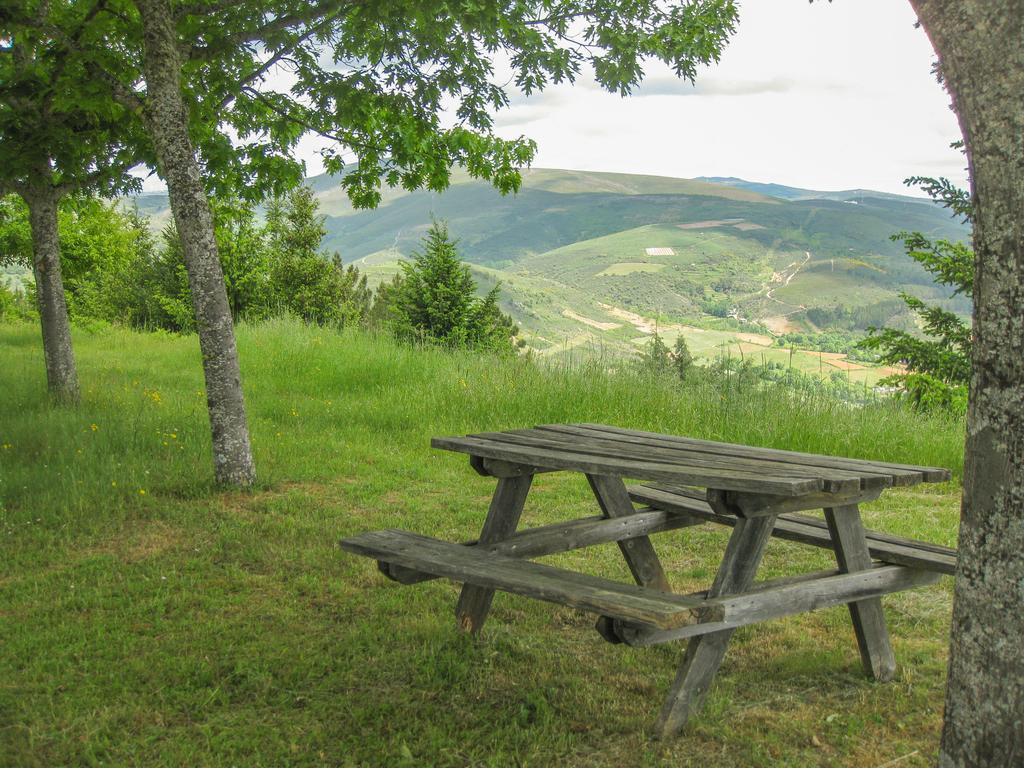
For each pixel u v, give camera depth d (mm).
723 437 9180
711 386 10438
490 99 8680
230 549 5516
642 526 4266
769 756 2975
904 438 8633
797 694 3502
